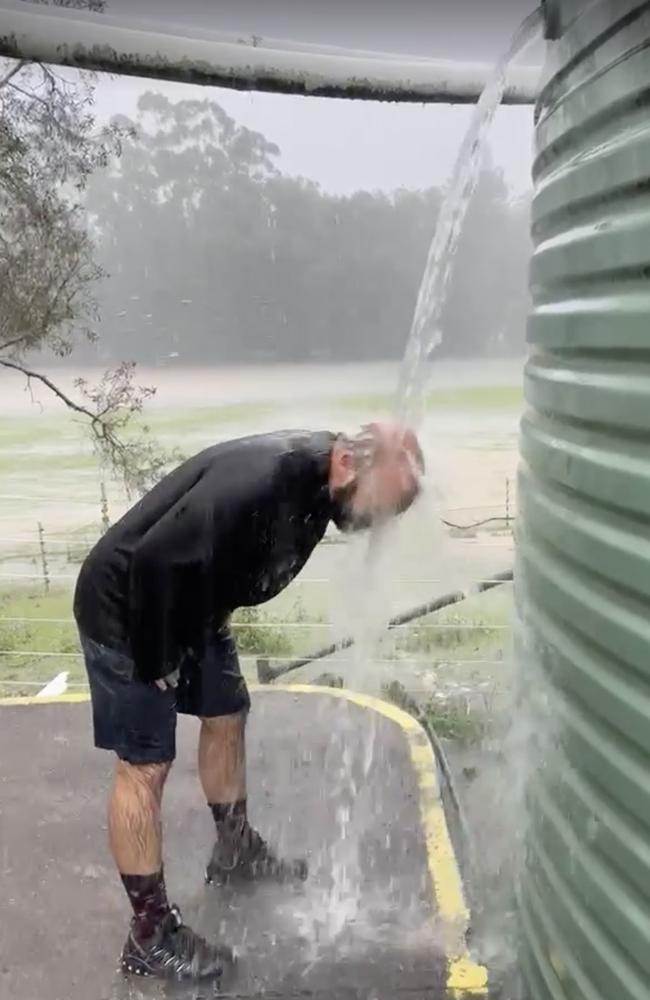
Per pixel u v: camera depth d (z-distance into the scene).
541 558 1.67
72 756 3.43
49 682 4.20
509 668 2.22
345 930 2.36
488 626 3.14
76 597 2.31
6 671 4.26
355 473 2.31
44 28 1.95
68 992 2.21
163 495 2.25
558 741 1.60
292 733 3.48
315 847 2.75
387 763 3.21
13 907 2.52
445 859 2.66
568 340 1.47
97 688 2.27
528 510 1.77
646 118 1.22
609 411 1.32
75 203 3.21
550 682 1.63
